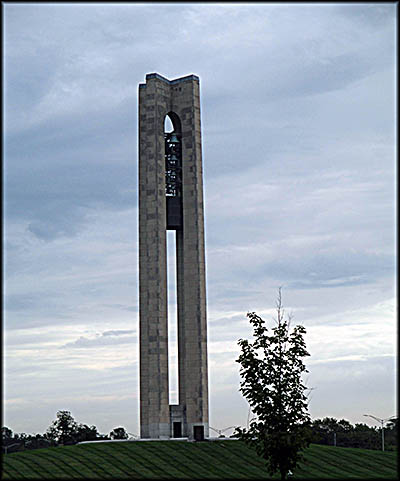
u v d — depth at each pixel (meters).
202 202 110.44
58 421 191.62
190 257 107.94
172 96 113.81
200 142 112.31
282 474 67.56
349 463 94.50
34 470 83.81
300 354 69.44
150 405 102.69
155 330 104.12
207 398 104.50
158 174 108.69
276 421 67.38
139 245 108.38
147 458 90.56
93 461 88.50
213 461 90.06
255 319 70.62
